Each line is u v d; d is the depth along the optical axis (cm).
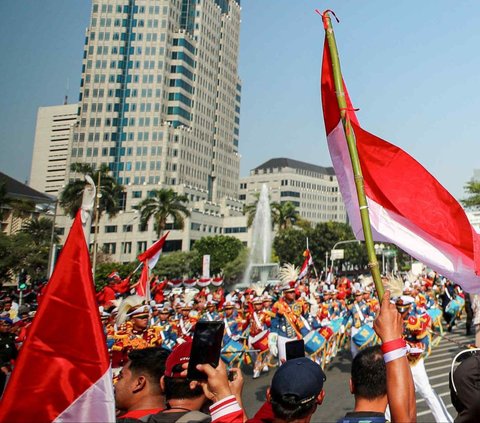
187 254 8062
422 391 739
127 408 339
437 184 434
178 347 317
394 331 259
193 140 12094
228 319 1448
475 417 288
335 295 1736
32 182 16938
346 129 368
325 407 955
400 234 430
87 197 402
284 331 1246
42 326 262
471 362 299
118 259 10062
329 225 8194
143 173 11225
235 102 14412
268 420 302
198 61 12519
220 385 264
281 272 1548
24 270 4119
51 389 255
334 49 389
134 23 11806
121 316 881
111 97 11594
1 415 247
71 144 11544
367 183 445
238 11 14875
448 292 2156
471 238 413
